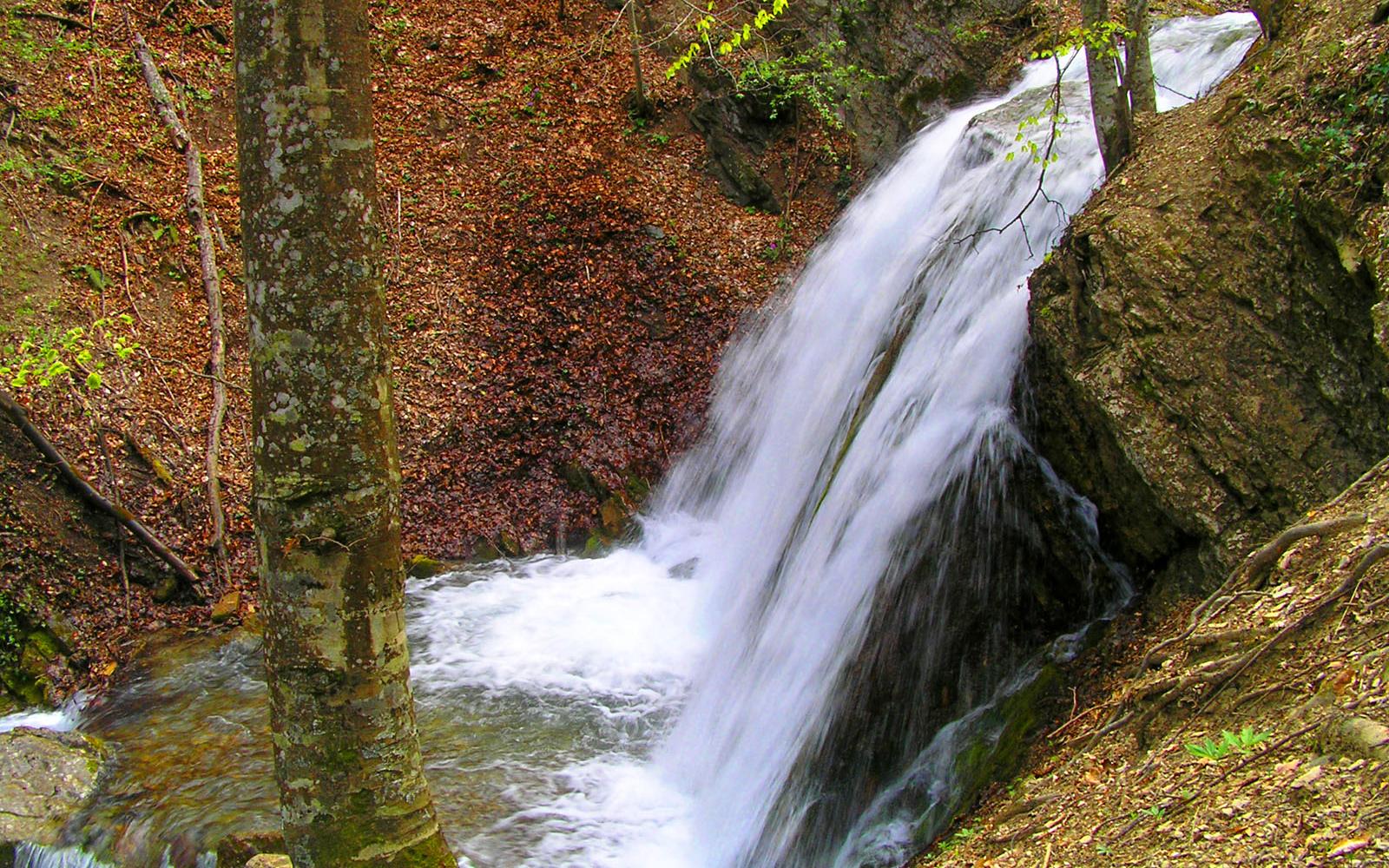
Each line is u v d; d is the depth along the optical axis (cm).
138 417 1130
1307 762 361
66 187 1273
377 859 434
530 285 1402
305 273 392
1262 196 652
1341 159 606
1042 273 754
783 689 803
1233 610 505
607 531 1238
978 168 1132
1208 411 622
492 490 1248
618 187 1514
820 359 1226
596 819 743
